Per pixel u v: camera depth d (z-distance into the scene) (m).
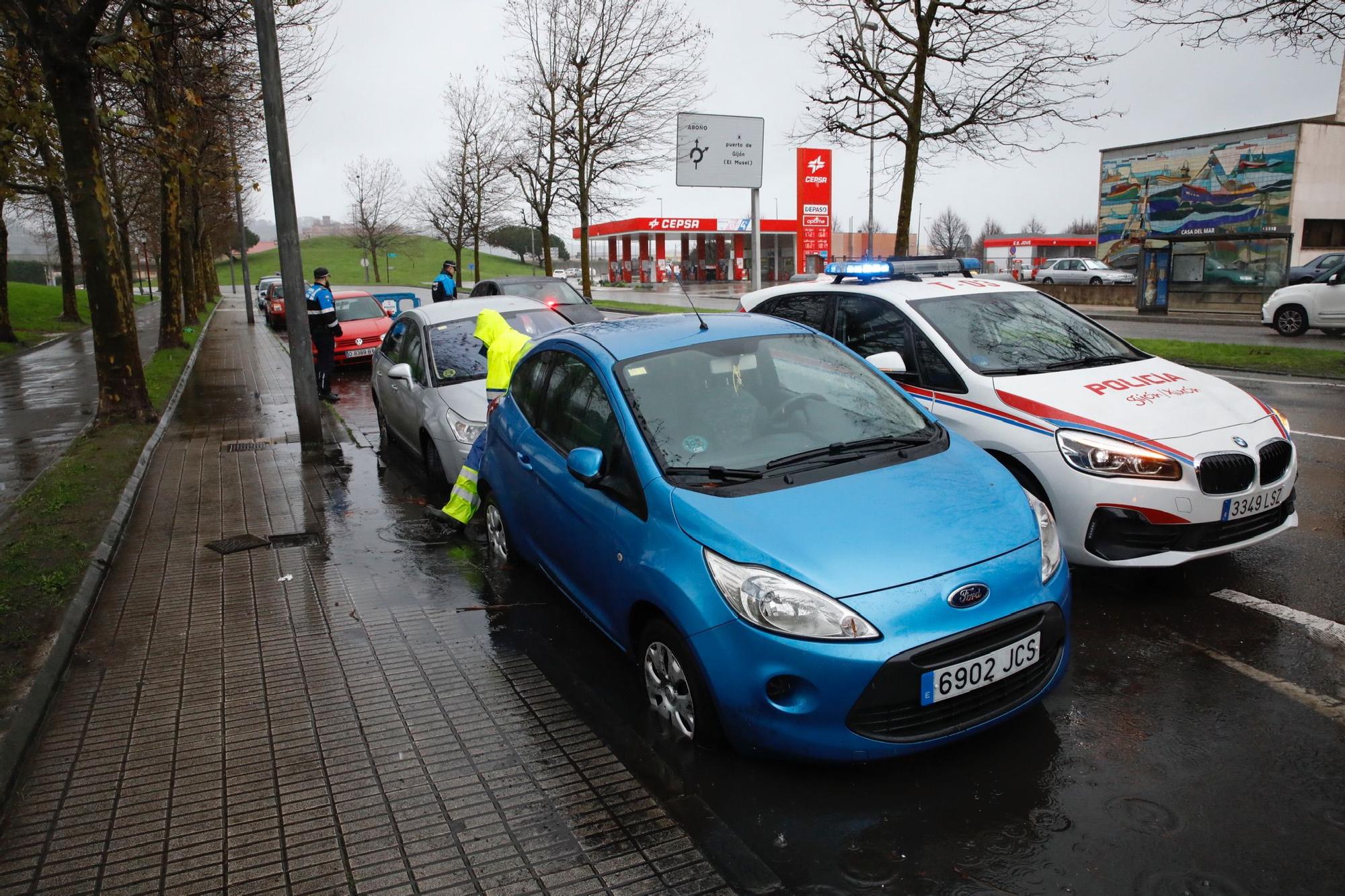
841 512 3.45
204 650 4.71
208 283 64.62
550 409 4.93
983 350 5.71
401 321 9.75
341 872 2.88
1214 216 38.00
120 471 8.67
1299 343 17.58
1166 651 4.24
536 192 27.53
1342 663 4.04
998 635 3.24
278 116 9.17
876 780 3.31
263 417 12.66
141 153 13.52
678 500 3.60
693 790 3.28
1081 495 4.74
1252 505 4.69
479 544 6.42
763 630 3.15
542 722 3.81
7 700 4.00
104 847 3.08
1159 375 5.47
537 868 2.85
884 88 14.96
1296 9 10.98
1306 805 3.05
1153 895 2.65
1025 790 3.21
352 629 4.93
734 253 66.56
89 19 10.18
